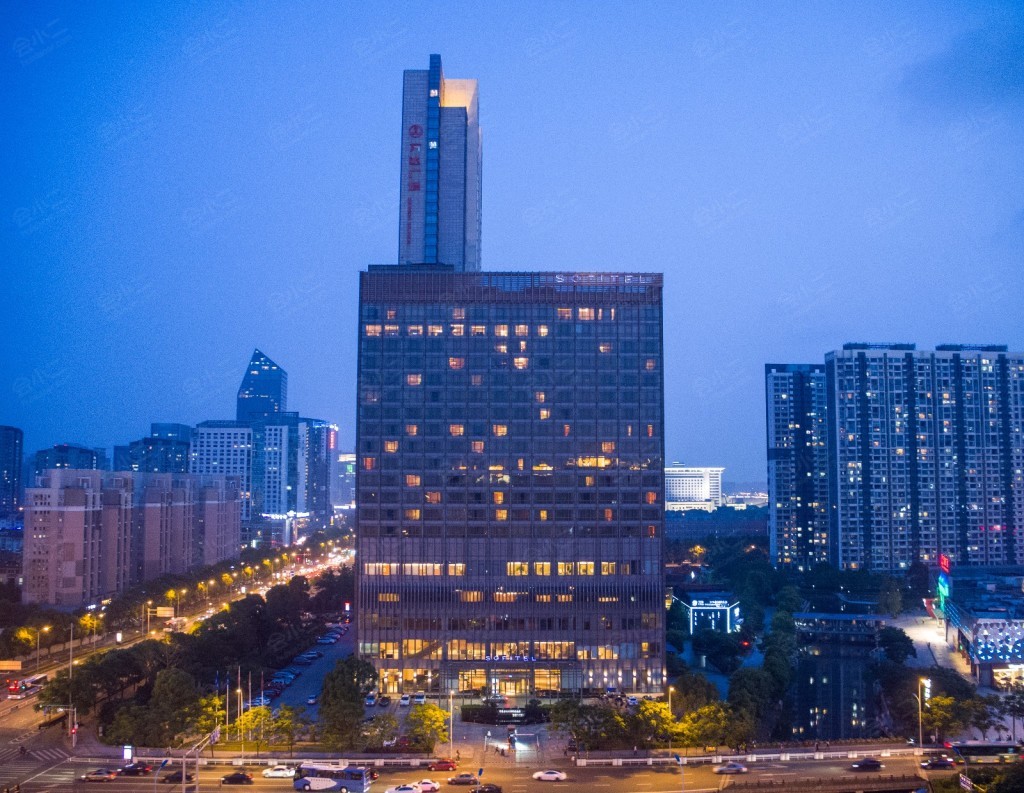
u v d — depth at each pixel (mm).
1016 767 124438
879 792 136750
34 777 139125
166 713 153250
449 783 136250
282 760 145875
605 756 148750
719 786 134875
